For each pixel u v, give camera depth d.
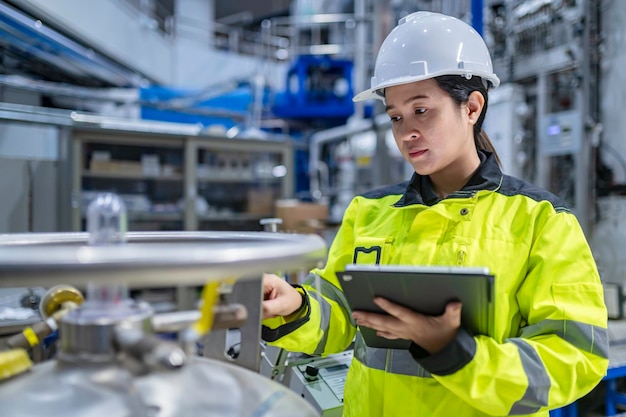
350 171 4.20
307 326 0.89
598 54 2.19
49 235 0.62
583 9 2.12
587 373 0.69
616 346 1.71
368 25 4.02
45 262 0.35
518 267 0.77
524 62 2.40
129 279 0.37
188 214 3.68
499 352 0.63
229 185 4.34
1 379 0.49
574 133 2.16
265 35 5.46
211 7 6.12
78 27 3.27
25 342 0.56
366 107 4.24
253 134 3.92
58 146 3.16
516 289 0.78
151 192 4.00
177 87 4.66
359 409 0.90
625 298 2.00
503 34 2.51
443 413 0.78
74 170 3.16
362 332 0.72
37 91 3.17
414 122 0.82
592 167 2.17
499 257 0.78
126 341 0.44
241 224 4.28
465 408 0.77
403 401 0.82
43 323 0.58
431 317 0.60
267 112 4.80
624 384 2.08
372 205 1.01
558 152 2.24
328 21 4.69
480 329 0.64
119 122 3.33
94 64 3.53
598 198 2.21
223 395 0.50
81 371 0.46
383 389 0.85
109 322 0.46
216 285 0.50
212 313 0.51
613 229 2.17
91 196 3.47
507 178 0.89
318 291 0.98
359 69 3.86
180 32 5.57
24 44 2.93
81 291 0.64
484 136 0.97
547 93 2.34
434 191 0.94
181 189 4.03
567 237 0.75
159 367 0.42
